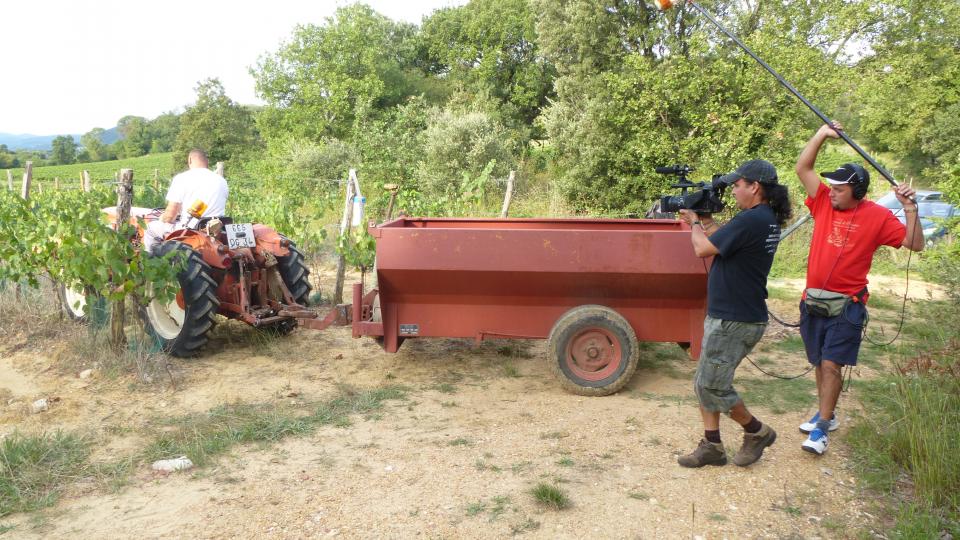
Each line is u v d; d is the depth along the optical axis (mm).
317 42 30906
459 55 34562
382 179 19359
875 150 32625
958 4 17250
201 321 5453
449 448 3869
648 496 3305
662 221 5875
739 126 12008
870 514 3133
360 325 4930
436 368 5430
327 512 3154
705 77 12766
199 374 5219
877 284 8773
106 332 5465
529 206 16375
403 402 4656
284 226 8922
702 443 3613
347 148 21078
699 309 4773
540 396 4770
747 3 14906
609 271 4566
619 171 16047
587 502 3240
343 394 4785
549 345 4738
